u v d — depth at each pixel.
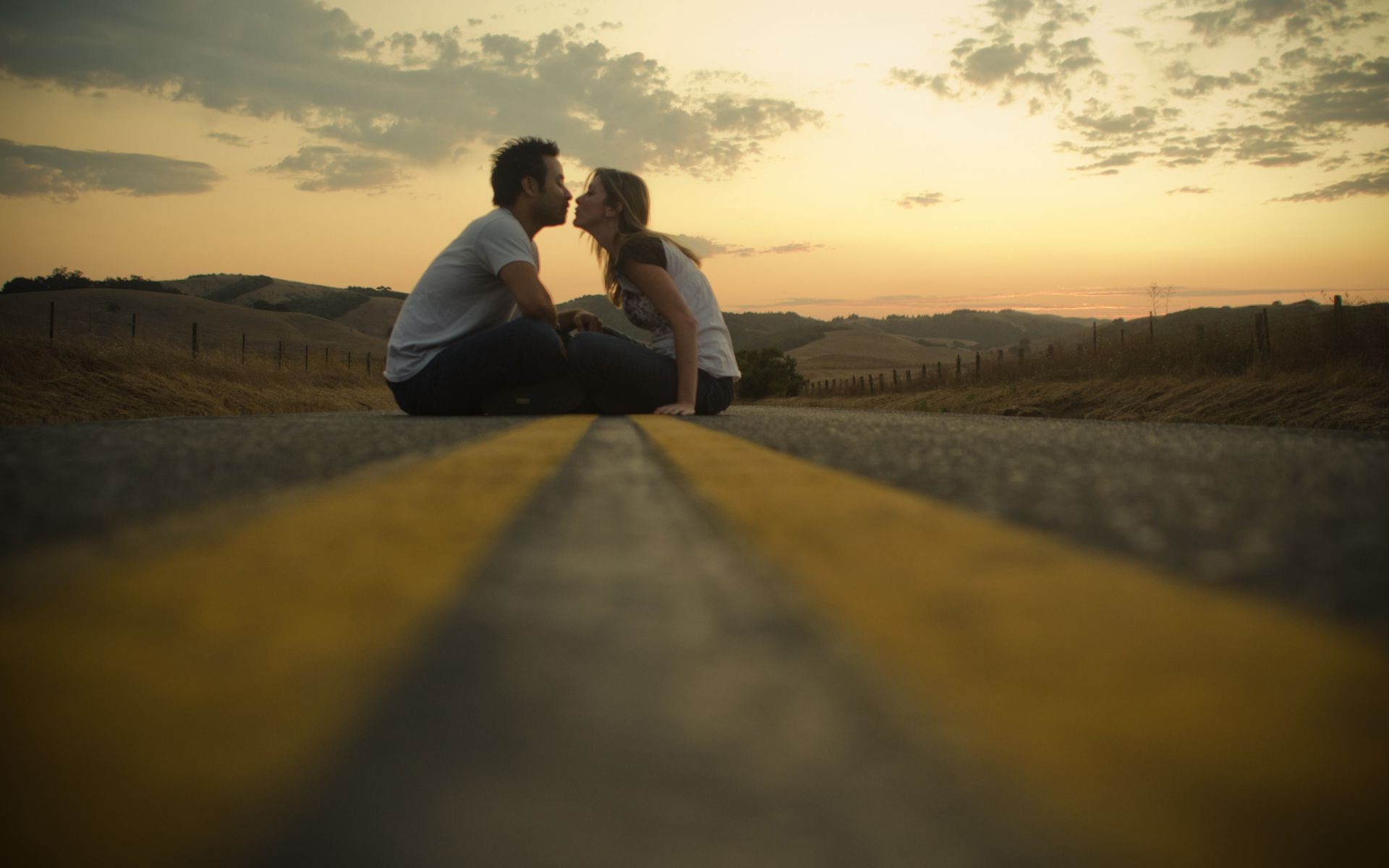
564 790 0.25
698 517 0.99
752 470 1.61
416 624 0.48
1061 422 5.23
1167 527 0.99
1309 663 0.43
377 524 0.91
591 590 0.58
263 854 0.21
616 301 5.44
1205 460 2.02
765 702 0.35
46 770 0.27
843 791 0.26
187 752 0.29
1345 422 10.55
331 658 0.42
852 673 0.39
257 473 1.53
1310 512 1.13
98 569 0.66
